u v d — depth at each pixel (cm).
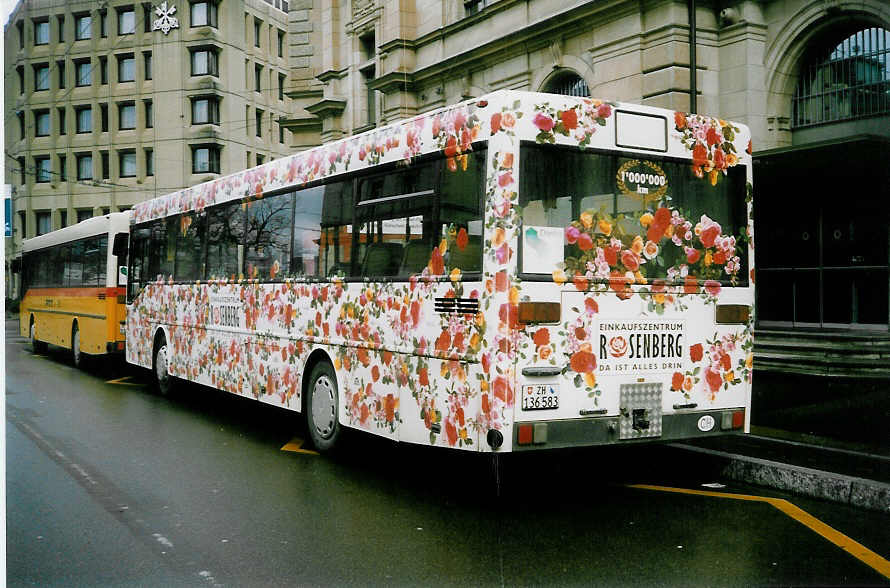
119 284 1478
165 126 5188
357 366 720
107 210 5328
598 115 594
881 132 1162
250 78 5488
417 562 483
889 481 599
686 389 623
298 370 831
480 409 561
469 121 588
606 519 573
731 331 647
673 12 1316
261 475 714
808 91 1267
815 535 531
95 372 1605
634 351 599
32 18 5447
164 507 611
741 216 659
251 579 457
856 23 1180
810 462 676
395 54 2044
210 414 1069
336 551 505
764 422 860
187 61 5156
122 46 5269
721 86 1345
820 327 1135
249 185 959
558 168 577
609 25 1439
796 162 1034
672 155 626
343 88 2402
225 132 5206
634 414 597
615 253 596
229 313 999
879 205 1056
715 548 506
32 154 5484
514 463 761
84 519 579
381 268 689
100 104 5338
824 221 1130
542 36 1598
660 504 616
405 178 662
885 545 511
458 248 593
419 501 626
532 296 559
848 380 892
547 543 518
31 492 657
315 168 811
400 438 652
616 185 599
